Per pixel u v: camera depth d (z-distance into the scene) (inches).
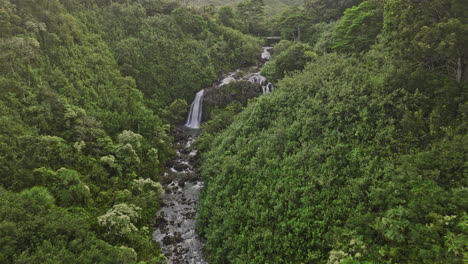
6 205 739.4
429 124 791.1
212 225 995.3
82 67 1486.2
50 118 1128.8
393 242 602.9
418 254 536.7
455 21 725.3
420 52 814.5
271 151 1055.6
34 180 919.0
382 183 722.2
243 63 2539.4
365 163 808.3
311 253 706.8
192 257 956.0
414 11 852.6
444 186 633.6
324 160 893.2
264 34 3371.1
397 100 886.4
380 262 580.1
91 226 875.4
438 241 536.7
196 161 1485.0
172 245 1000.2
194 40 2343.8
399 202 642.8
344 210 741.9
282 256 757.3
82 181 1021.8
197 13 2657.5
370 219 665.0
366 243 629.9
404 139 807.7
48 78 1279.5
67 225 768.9
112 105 1476.4
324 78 1213.1
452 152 654.5
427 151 733.9
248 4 3299.7
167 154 1525.6
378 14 1421.0
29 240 700.0
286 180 906.1
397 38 925.2
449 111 767.1
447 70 867.4
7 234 670.5
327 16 2475.4
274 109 1259.8
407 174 688.4
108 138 1227.2
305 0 3105.3
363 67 1173.1
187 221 1114.7
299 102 1189.1
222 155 1240.2
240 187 1024.2
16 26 1284.4
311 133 1010.1
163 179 1353.3
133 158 1220.5
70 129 1170.6
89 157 1118.4
